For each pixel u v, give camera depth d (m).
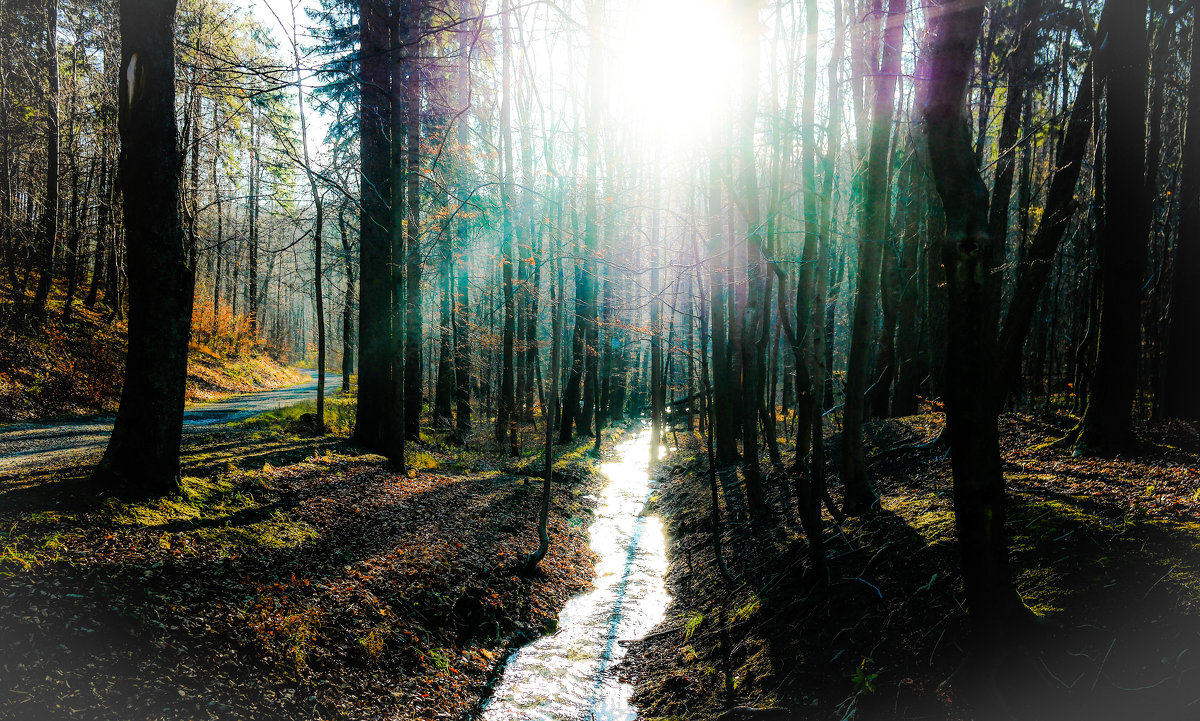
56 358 20.66
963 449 3.93
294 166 15.80
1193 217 9.30
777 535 8.87
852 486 8.30
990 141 14.17
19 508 5.89
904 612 5.49
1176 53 11.37
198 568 5.95
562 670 7.09
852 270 18.00
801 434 8.10
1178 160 12.22
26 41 22.98
